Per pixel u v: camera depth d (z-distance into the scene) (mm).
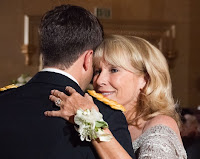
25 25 9547
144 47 2221
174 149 1927
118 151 1556
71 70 1632
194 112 4730
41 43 1663
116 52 2143
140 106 2240
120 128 1642
